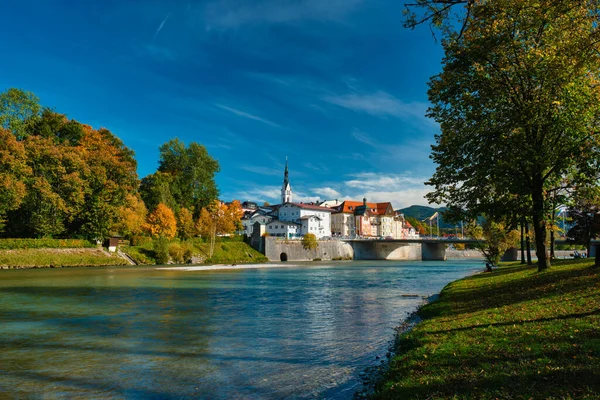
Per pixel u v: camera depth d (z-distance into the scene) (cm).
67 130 7619
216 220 11081
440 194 2645
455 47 2223
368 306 2522
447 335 1225
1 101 6862
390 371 998
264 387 1026
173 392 995
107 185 7156
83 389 1020
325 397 946
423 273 6141
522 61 2228
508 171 2370
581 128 2128
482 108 2405
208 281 4456
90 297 2908
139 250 8394
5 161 5678
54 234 7144
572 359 809
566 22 1761
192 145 11794
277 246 12075
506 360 876
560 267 2622
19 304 2544
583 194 2434
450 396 735
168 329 1784
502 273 3412
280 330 1762
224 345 1484
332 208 19400
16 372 1160
